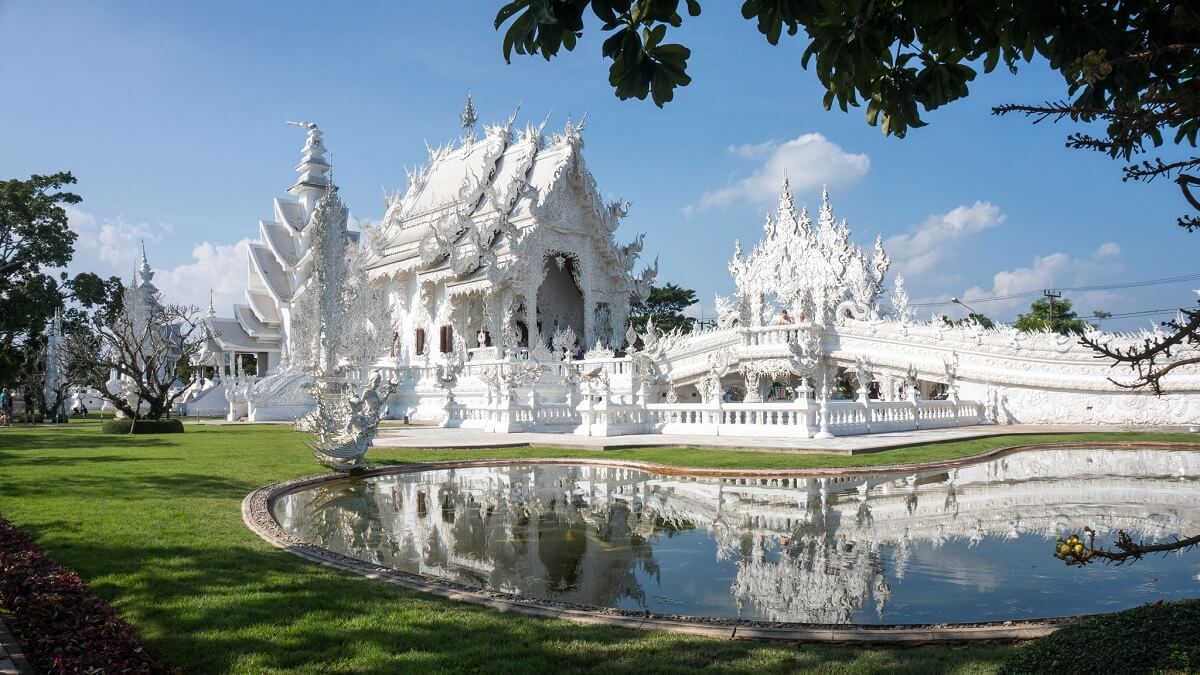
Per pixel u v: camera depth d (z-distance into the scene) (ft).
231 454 67.00
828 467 57.26
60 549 28.76
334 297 98.53
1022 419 108.99
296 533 36.14
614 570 28.81
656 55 14.23
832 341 120.57
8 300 177.78
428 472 59.11
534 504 44.32
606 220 141.28
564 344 126.21
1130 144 12.40
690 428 86.48
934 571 28.25
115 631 19.01
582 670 17.08
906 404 96.27
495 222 138.00
